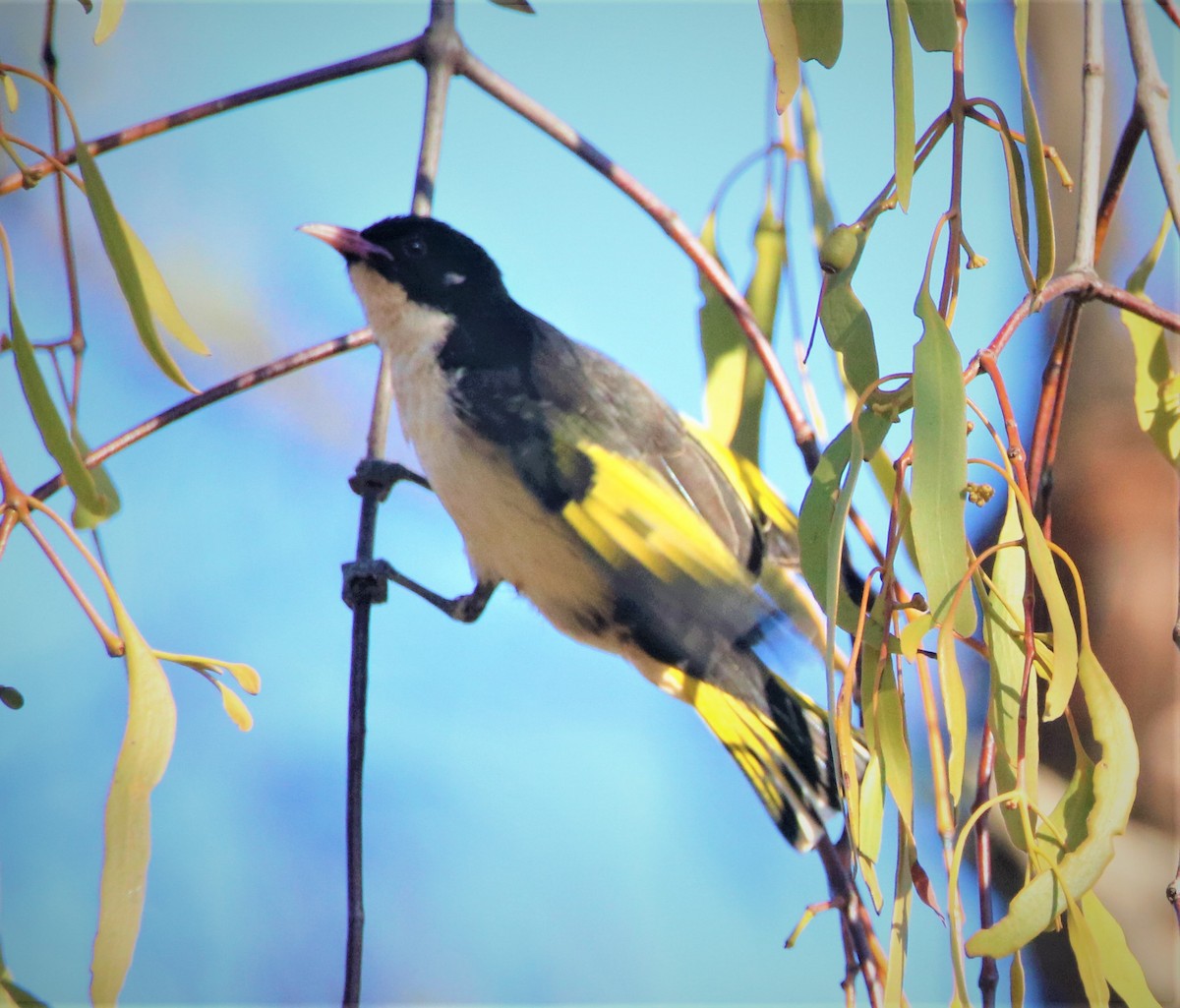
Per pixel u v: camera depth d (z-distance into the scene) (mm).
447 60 7953
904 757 4688
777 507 8141
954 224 4836
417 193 8203
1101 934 4539
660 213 7469
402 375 8609
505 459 8078
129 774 4832
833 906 5207
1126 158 6055
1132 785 4605
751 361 8195
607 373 8508
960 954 4113
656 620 7938
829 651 4480
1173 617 9617
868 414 5016
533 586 8398
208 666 5344
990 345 4879
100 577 5098
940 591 4539
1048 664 4918
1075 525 10023
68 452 5387
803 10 5129
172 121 7117
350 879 5855
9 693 5453
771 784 7863
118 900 4699
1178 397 6543
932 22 4887
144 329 5172
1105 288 5430
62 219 6277
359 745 6449
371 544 8281
